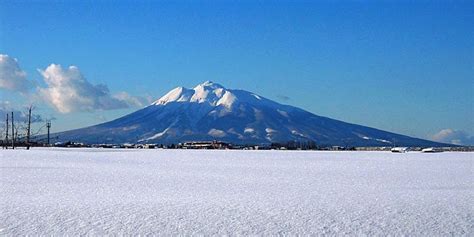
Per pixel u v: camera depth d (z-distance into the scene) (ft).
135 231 67.46
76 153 344.28
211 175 155.22
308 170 183.73
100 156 301.02
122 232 66.85
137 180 135.23
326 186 122.62
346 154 428.15
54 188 113.09
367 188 118.11
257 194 104.68
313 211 82.64
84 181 130.52
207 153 424.87
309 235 66.80
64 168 178.29
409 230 69.87
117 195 101.14
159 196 99.96
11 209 81.76
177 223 72.23
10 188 112.16
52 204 87.40
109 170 173.06
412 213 81.46
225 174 159.94
